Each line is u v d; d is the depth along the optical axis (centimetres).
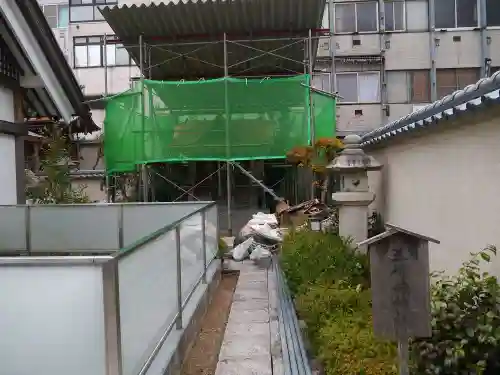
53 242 738
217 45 1165
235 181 1357
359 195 658
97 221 739
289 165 1285
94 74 1958
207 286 580
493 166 363
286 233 894
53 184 1090
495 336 298
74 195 1165
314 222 889
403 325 259
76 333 261
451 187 440
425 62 1788
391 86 1800
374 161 669
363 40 1802
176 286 416
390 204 668
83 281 260
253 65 1323
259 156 1049
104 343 257
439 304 309
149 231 726
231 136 1052
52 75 784
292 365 371
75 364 261
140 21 1053
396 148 632
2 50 730
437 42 1781
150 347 328
